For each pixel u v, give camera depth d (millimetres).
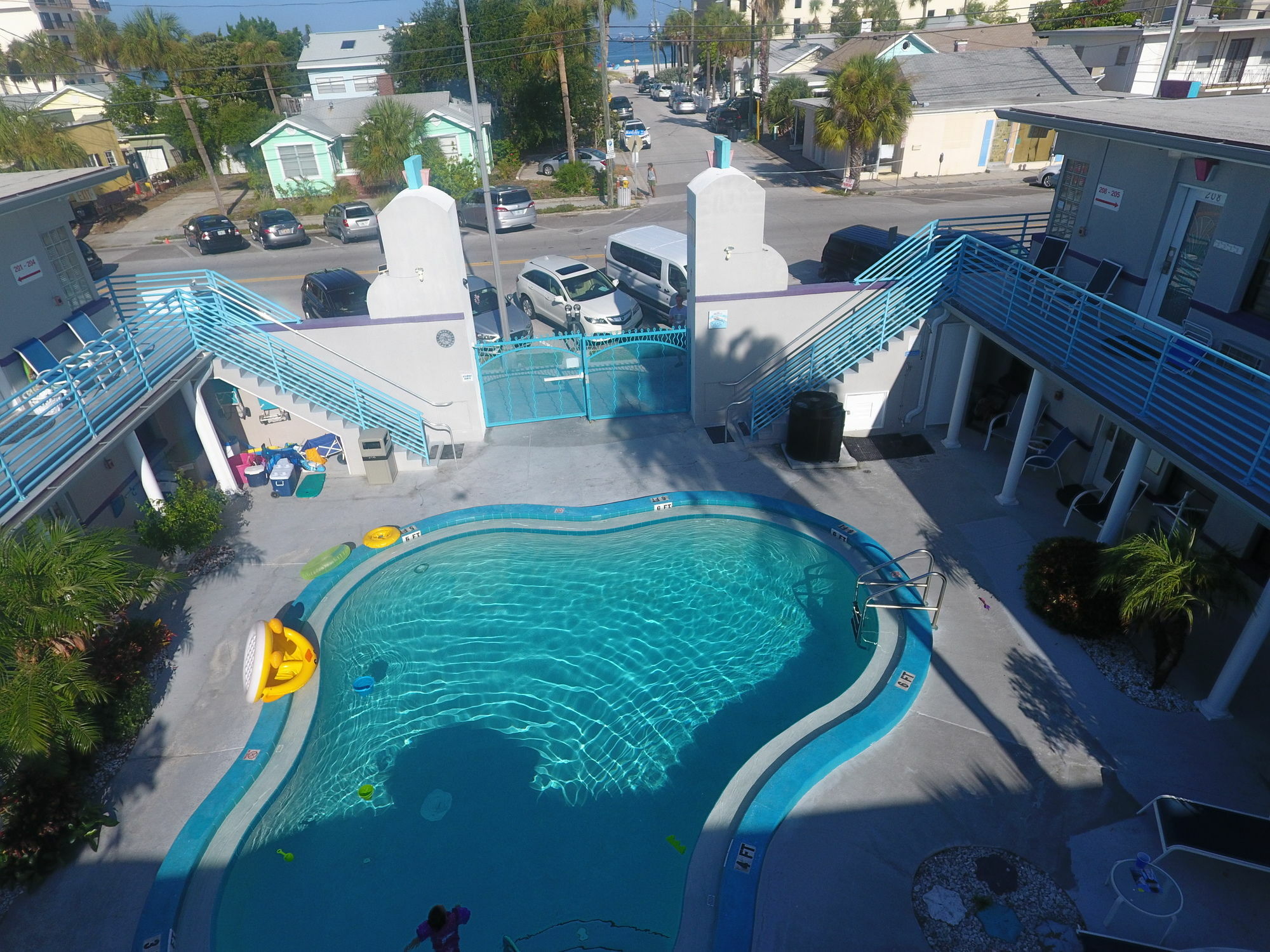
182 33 35375
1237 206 9664
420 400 14547
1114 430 11953
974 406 14836
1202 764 7980
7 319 11672
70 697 7434
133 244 30938
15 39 66438
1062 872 7047
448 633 10641
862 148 32156
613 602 11094
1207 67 35844
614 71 104062
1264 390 7520
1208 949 6062
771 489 13141
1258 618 7738
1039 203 29422
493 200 29000
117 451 12227
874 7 62625
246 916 7250
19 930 6965
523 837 7898
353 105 39812
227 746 8727
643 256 19516
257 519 12898
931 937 6566
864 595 10742
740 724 9102
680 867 7570
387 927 7125
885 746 8352
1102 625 9469
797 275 22891
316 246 29625
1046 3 50312
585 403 15703
